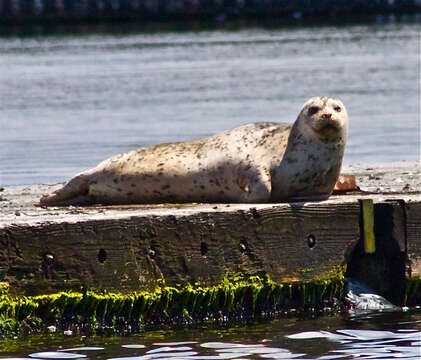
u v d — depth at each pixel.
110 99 110.06
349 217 32.94
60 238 29.23
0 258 28.56
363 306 32.91
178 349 27.42
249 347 27.58
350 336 28.89
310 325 30.45
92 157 65.25
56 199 36.94
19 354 26.88
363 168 49.16
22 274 28.89
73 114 95.81
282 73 138.12
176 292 30.80
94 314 29.78
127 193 36.41
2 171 58.53
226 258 31.36
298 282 32.41
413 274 33.41
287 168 34.78
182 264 30.86
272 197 35.25
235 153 35.31
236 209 31.47
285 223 32.06
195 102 105.44
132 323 30.31
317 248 32.62
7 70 145.62
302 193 35.19
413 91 112.44
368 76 131.75
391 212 33.12
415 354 26.64
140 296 30.31
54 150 69.56
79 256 29.48
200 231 30.97
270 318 31.50
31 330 29.16
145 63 156.50
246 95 111.75
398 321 30.94
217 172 35.34
